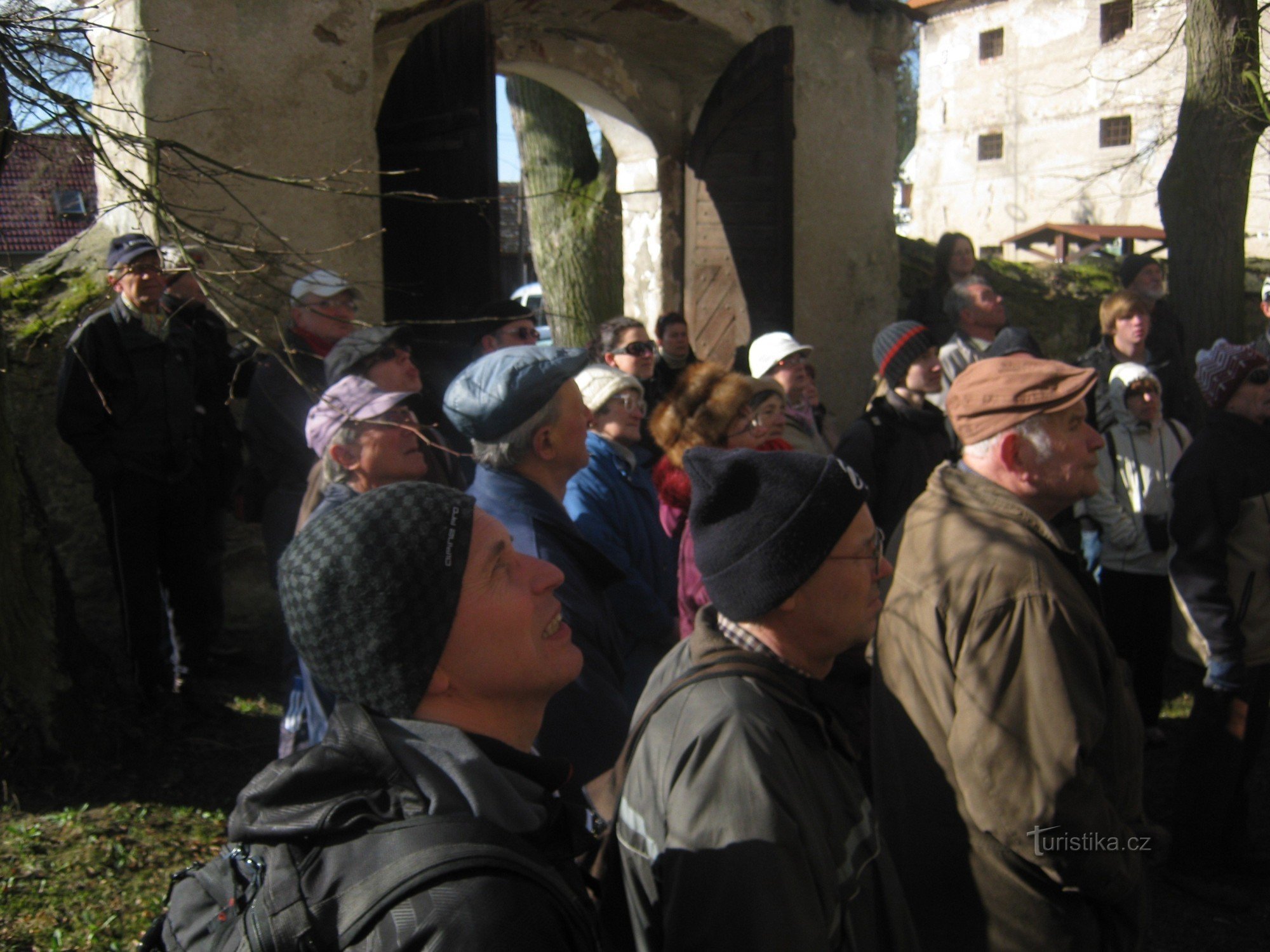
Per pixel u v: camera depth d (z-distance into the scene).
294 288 3.79
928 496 2.09
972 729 1.76
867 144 7.48
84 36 3.26
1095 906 1.82
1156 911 3.21
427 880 0.94
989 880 1.80
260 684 4.52
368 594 1.09
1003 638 1.77
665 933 1.28
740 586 1.43
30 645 3.35
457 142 4.96
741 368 5.62
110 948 2.64
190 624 4.11
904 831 1.93
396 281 5.52
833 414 7.42
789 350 4.45
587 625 2.12
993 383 2.07
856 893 1.34
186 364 3.97
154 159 2.90
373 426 2.60
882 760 2.00
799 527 1.41
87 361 3.71
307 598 1.10
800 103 6.97
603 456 2.94
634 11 6.11
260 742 3.87
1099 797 1.73
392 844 0.99
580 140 9.75
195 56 4.48
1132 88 20.89
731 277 6.58
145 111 4.37
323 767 1.05
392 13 5.09
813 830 1.29
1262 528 3.04
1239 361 3.02
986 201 24.17
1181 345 5.59
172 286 3.97
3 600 3.30
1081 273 9.33
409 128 5.34
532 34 6.37
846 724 2.80
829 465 1.47
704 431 3.03
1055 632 1.75
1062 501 2.07
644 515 2.98
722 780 1.27
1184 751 3.29
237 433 4.34
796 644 1.47
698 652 1.48
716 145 6.62
